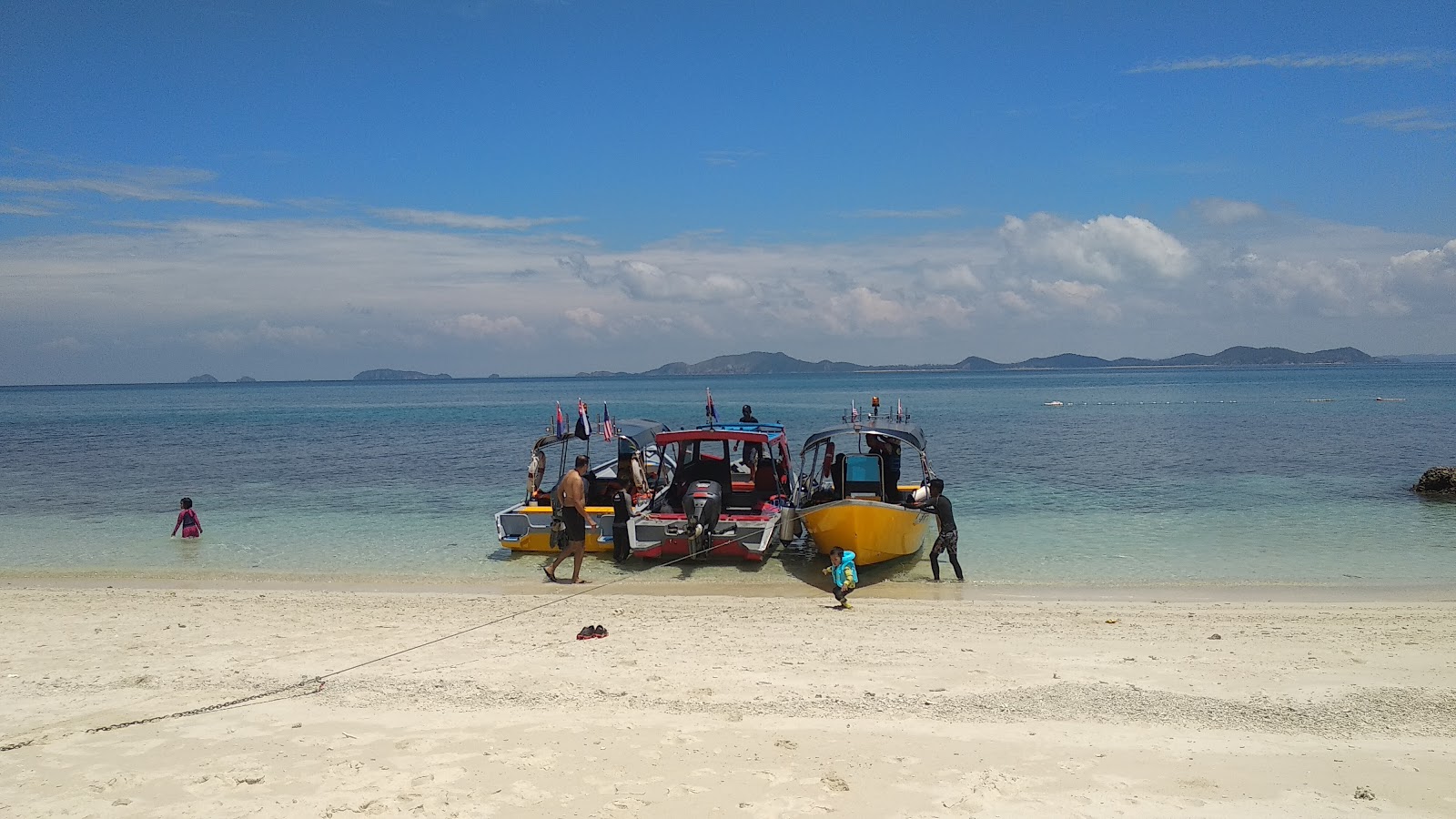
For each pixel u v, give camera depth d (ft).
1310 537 57.77
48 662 31.65
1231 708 26.09
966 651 32.68
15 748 23.47
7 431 181.06
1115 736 23.97
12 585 47.60
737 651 32.76
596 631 35.24
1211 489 79.05
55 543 59.47
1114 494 76.33
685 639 34.71
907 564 51.75
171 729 24.79
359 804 20.01
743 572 50.47
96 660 31.99
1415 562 50.55
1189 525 62.23
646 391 466.70
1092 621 37.86
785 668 30.32
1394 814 19.70
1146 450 114.11
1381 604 41.14
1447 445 115.75
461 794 20.48
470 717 25.44
